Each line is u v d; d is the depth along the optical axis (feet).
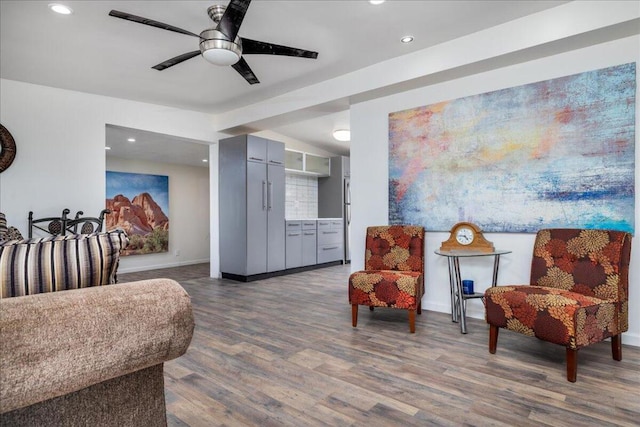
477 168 10.37
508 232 9.89
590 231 7.77
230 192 17.20
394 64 11.10
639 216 8.13
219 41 8.04
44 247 3.26
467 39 9.72
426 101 11.35
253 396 6.08
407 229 10.96
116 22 8.66
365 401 5.89
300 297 13.46
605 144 8.52
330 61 11.29
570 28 8.22
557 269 8.09
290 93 14.05
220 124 17.11
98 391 3.18
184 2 7.95
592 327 6.59
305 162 21.65
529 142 9.55
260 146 17.22
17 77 11.59
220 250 17.79
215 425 5.25
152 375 3.54
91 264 3.36
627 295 7.39
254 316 10.89
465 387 6.32
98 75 11.75
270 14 8.61
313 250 20.21
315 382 6.56
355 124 13.07
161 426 3.60
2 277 3.01
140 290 3.19
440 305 11.24
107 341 2.82
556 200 9.16
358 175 12.98
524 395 6.02
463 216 10.64
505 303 7.44
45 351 2.53
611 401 5.80
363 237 12.86
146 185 21.90
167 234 22.80
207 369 7.14
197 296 13.66
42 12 8.16
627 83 8.27
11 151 11.51
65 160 12.64
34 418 2.85
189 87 13.20
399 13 8.61
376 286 9.52
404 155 11.80
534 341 8.57
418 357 7.66
